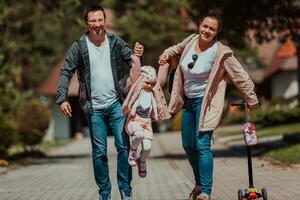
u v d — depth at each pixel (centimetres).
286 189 1930
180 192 2048
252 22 3709
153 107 1516
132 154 1495
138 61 1505
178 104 1603
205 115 1555
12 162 3641
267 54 10088
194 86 1573
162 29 8256
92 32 1495
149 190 2133
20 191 2192
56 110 9475
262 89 9731
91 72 1509
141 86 1509
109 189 1546
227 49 1546
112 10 8019
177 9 8225
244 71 1542
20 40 8125
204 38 1534
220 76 1561
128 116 1502
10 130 3922
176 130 8331
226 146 4275
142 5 8156
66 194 2073
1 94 5056
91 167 3228
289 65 8662
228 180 2281
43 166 3381
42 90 9444
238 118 7762
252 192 1516
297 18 3722
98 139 1522
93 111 1515
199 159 1569
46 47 9344
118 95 1521
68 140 7500
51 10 4297
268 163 2783
